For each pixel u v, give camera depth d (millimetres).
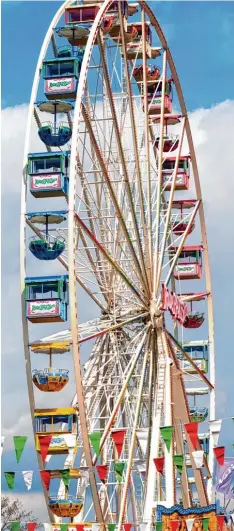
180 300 74312
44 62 69062
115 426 68375
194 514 62094
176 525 60500
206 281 80750
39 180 66938
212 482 75312
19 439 52094
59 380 65938
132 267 69812
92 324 69938
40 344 65188
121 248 69688
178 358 78875
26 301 65375
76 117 63469
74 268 62156
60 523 62125
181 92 75188
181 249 74438
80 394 61469
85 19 71312
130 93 67750
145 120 71250
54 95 68750
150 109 78688
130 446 64812
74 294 61938
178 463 57031
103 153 69875
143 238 69812
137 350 67688
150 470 64562
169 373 67750
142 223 69188
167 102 78938
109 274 70750
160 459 57531
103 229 70375
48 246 66812
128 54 75000
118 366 70062
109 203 71000
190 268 80438
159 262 70562
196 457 57250
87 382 69625
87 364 70062
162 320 69250
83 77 64438
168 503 64375
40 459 65062
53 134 68562
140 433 64812
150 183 70938
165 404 67062
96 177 69812
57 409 65688
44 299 65125
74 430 65562
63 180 66812
